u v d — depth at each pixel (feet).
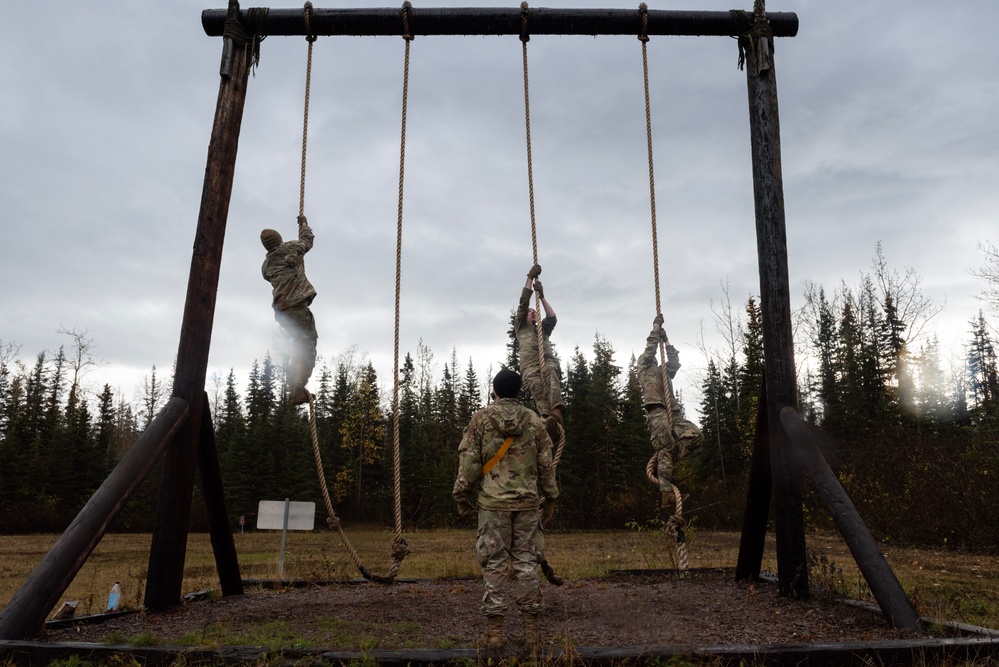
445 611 20.56
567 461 134.82
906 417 101.50
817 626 17.99
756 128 24.35
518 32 25.81
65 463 145.48
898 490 66.49
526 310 27.25
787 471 22.31
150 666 14.82
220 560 25.00
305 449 137.39
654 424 30.32
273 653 14.78
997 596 28.68
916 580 36.52
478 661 14.33
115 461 155.22
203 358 22.56
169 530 21.72
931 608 19.89
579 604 21.45
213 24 25.11
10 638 15.64
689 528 46.01
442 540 84.84
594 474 134.10
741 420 124.26
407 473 131.34
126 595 32.17
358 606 21.40
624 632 17.39
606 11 25.50
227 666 14.52
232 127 24.00
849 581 27.35
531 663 14.11
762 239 23.65
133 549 78.69
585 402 139.23
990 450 62.54
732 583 25.75
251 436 145.48
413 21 25.31
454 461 132.87
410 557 55.57
